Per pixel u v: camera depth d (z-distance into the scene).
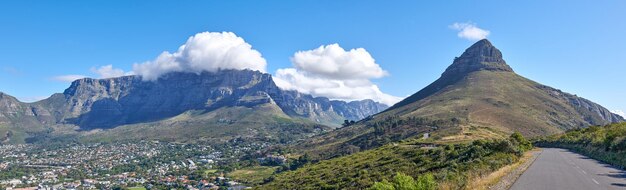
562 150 78.00
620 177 33.03
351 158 99.12
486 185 26.34
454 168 37.75
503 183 27.89
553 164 44.28
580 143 80.75
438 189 24.72
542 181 29.80
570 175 33.91
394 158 73.44
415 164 58.66
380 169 62.47
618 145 51.38
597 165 44.22
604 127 100.81
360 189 49.41
